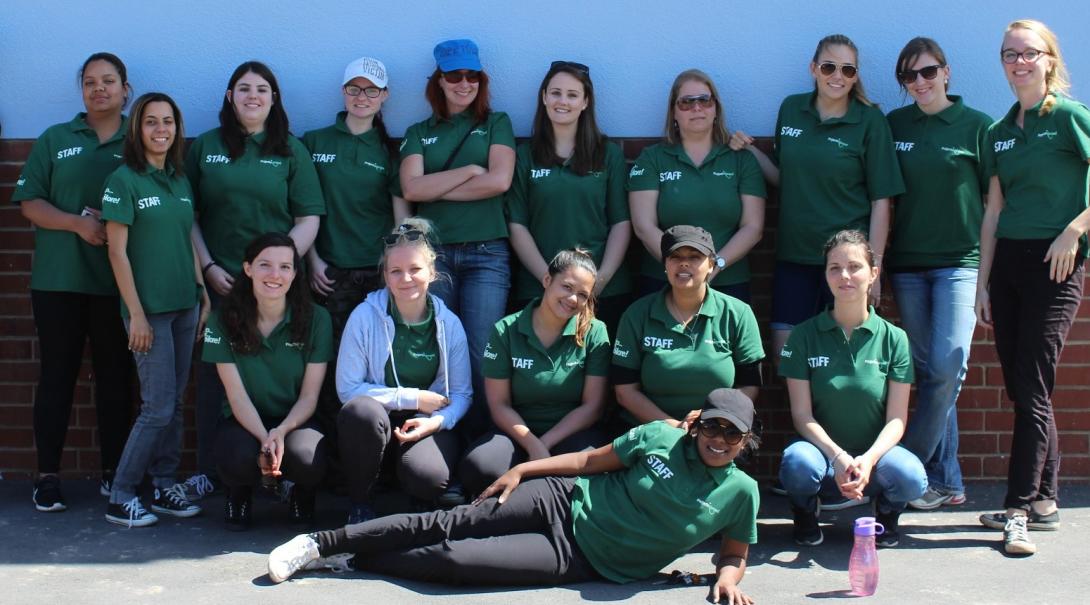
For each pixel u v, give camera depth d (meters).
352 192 5.82
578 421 5.13
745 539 4.50
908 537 5.16
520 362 5.13
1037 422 5.06
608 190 5.81
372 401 4.93
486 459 4.92
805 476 4.87
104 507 5.59
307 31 6.04
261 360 5.17
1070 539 5.11
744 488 4.43
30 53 6.04
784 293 5.74
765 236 5.98
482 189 5.65
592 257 5.73
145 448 5.32
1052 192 5.05
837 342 5.05
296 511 5.27
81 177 5.57
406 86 6.03
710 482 4.45
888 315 5.95
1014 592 4.48
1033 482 5.05
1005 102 5.97
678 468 4.49
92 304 5.66
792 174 5.65
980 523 5.33
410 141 5.82
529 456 5.01
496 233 5.74
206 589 4.46
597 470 4.69
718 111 5.76
